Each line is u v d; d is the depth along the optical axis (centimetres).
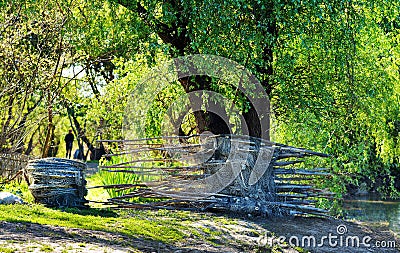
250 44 1116
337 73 1321
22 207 837
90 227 746
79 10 1353
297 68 1334
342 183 1392
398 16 1433
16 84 1411
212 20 1023
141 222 848
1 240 606
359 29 1229
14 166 1414
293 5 1073
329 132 1381
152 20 1088
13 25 1398
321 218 1121
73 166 967
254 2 1058
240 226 927
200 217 956
